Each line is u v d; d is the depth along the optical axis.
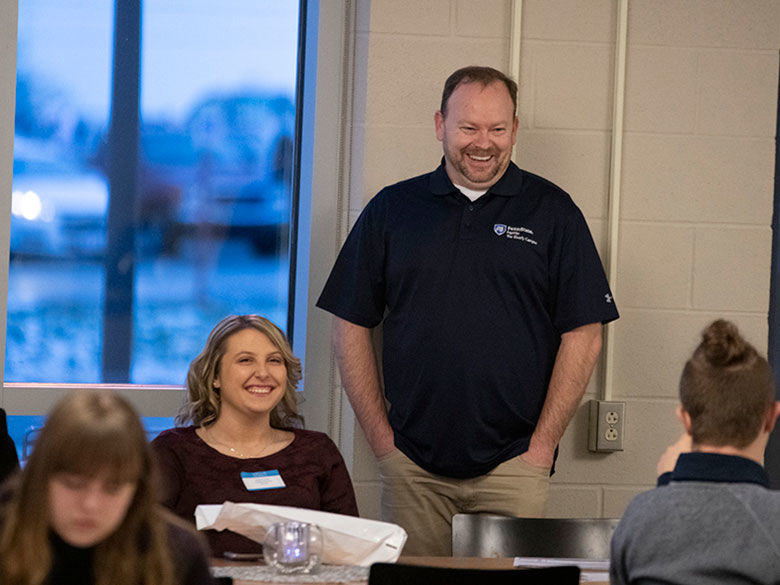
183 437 5.78
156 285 7.27
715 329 3.70
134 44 7.19
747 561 3.35
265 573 4.58
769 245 7.23
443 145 6.50
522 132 7.09
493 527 5.48
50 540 3.09
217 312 7.35
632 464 7.18
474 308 6.34
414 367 6.41
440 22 7.04
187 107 7.28
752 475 3.49
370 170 7.07
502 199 6.47
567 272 6.45
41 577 3.04
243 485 5.66
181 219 7.29
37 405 6.97
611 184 7.09
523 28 7.07
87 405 3.02
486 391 6.34
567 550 5.45
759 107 7.21
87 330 7.17
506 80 6.42
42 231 7.09
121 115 7.19
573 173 7.12
